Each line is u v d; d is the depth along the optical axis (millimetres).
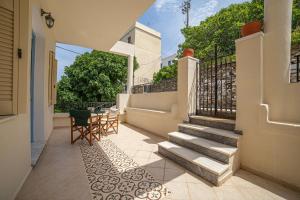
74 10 4199
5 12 1971
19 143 2219
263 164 2639
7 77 1989
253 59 2822
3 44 1946
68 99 11625
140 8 4082
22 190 2219
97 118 5035
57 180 2512
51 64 5152
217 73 4102
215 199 2096
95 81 11539
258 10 8812
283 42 2654
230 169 2658
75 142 4742
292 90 2488
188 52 4566
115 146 4371
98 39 6277
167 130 5172
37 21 3498
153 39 17781
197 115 4355
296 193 2225
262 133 2664
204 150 3047
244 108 2926
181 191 2258
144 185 2400
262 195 2182
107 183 2443
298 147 2262
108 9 4137
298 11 6918
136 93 8414
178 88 4695
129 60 8938
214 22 10711
